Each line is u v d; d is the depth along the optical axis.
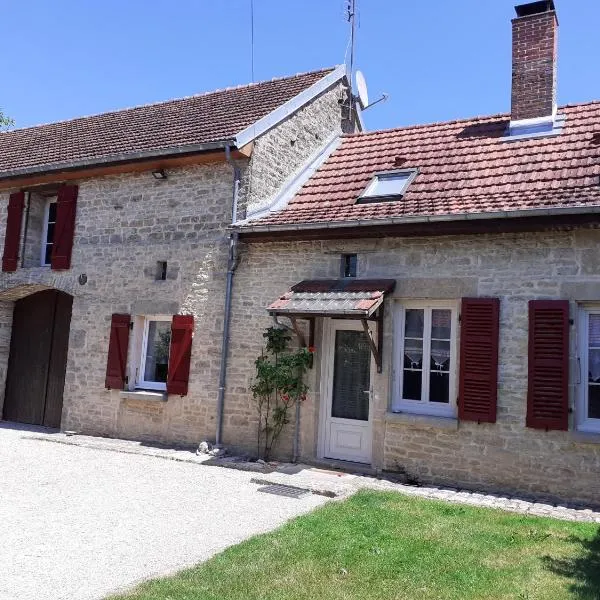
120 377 9.80
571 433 6.70
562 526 5.64
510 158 8.45
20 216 11.32
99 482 6.94
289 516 5.86
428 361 7.75
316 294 7.86
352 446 8.22
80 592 3.94
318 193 9.60
